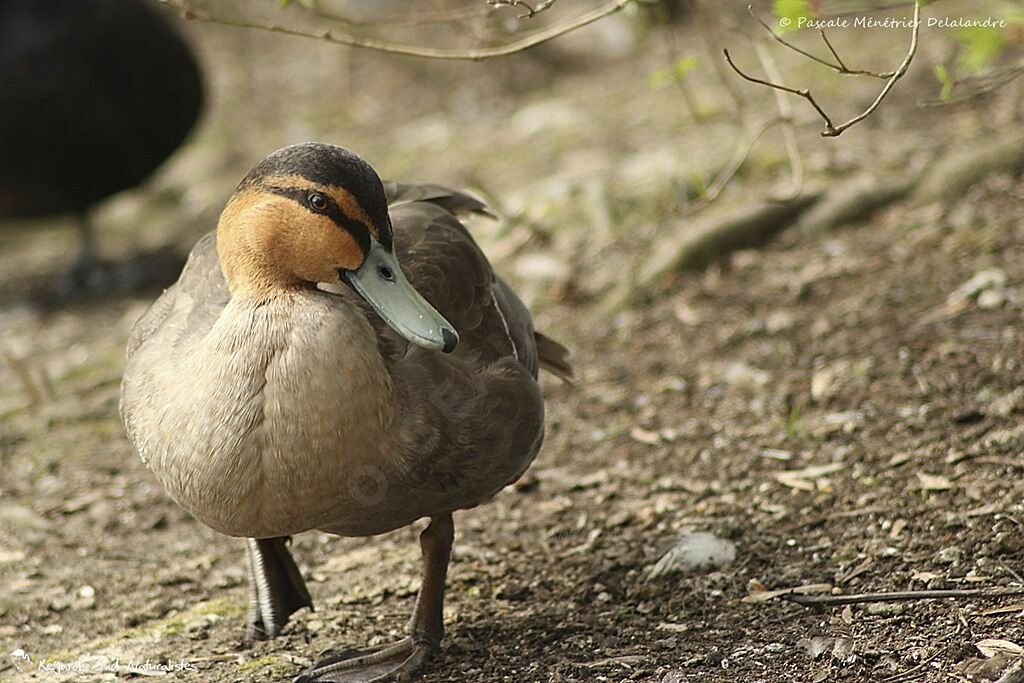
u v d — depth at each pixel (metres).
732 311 11.45
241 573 8.85
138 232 16.95
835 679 6.61
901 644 6.84
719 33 16.70
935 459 8.65
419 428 6.72
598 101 16.56
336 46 21.02
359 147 17.66
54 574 8.98
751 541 8.22
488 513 9.23
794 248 12.25
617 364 11.09
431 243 7.50
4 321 14.66
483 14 9.19
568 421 10.36
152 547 9.36
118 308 14.65
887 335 10.42
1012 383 9.30
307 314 6.51
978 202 12.09
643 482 9.27
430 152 16.58
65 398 11.99
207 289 7.26
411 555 8.81
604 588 8.02
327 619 8.06
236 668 7.41
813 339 10.70
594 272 12.49
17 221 15.51
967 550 7.60
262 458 6.51
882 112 13.99
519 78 18.53
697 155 13.75
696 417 10.03
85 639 8.05
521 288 12.54
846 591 7.48
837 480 8.71
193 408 6.57
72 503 10.03
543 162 15.08
